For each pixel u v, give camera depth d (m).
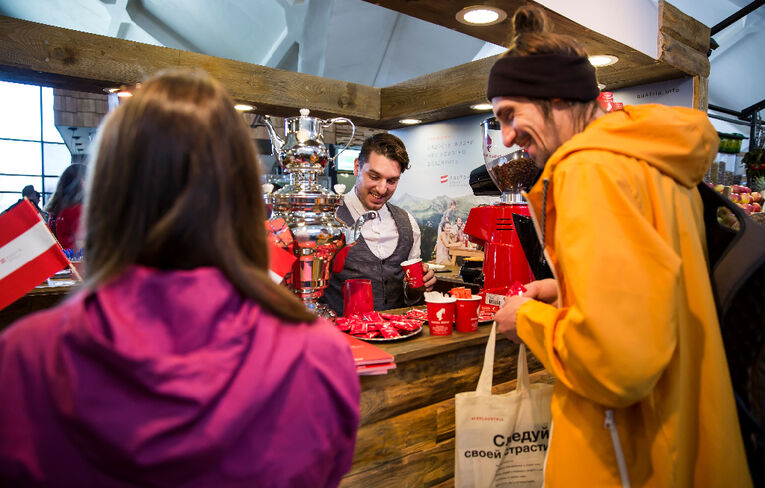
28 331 0.44
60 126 4.96
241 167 0.53
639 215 0.78
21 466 0.41
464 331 1.48
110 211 0.48
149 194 0.48
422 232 3.45
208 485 0.45
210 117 0.51
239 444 0.46
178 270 0.48
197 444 0.42
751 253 0.89
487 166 1.67
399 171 2.17
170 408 0.41
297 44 4.66
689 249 0.87
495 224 1.65
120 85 2.29
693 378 0.86
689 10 3.87
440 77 2.77
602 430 0.90
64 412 0.40
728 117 4.81
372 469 1.28
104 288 0.45
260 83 2.59
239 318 0.48
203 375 0.43
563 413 0.95
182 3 4.53
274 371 0.47
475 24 1.63
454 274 2.70
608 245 0.77
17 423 0.41
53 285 2.14
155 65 2.31
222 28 4.74
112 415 0.40
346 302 1.61
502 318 1.09
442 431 1.42
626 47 1.82
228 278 0.50
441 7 1.49
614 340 0.74
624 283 0.75
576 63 0.94
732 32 4.09
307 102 2.77
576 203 0.81
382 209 2.35
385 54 4.62
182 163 0.49
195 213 0.48
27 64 2.02
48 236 1.17
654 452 0.83
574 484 0.92
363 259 2.24
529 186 1.62
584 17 1.60
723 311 0.90
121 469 0.41
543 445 1.20
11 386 0.42
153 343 0.43
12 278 1.14
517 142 1.05
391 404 1.31
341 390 0.54
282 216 1.38
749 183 2.83
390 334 1.35
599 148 0.85
